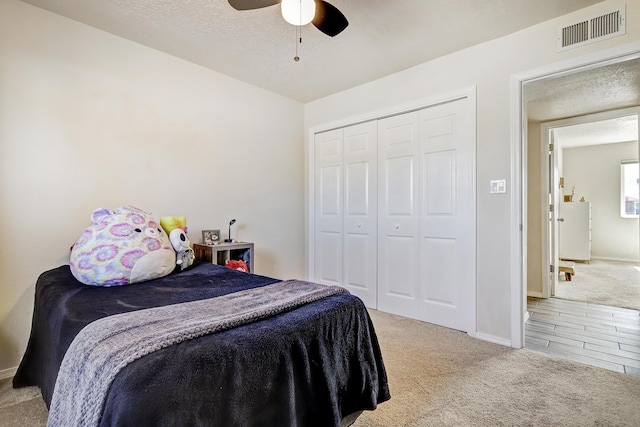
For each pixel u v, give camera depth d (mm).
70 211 2188
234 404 918
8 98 1960
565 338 2576
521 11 2104
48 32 2100
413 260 2990
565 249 6152
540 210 3793
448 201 2744
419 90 2896
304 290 1515
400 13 2119
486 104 2500
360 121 3373
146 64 2555
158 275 1900
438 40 2467
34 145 2053
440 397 1705
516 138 2352
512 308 2361
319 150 3809
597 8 2039
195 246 2750
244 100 3248
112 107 2379
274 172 3557
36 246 2061
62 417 930
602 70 2367
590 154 6805
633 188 6484
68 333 1154
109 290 1633
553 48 2195
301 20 1918
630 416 1546
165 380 819
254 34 2377
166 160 2672
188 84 2811
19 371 1791
